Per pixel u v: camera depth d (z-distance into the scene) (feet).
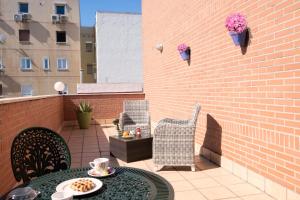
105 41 88.53
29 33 92.07
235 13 13.32
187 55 20.11
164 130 14.97
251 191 11.97
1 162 9.51
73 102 34.68
